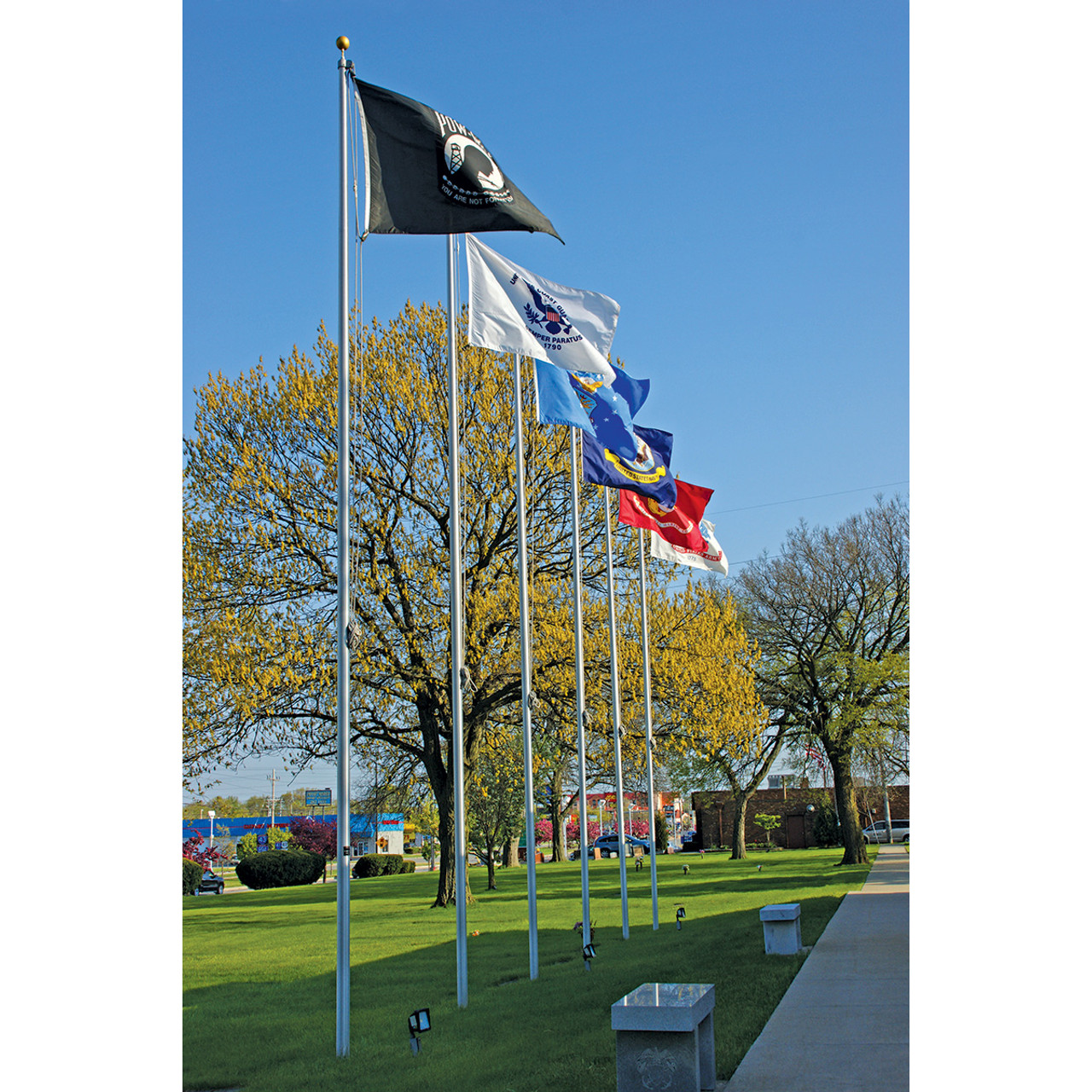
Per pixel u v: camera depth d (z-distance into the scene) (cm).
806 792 6041
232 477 2316
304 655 2227
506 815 3544
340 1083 828
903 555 3994
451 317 1231
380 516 2403
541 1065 841
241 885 5447
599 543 2555
